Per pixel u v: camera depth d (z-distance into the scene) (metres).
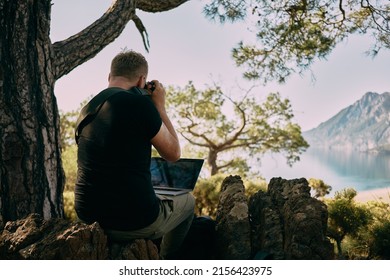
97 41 3.88
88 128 2.06
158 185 2.62
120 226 2.04
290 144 18.91
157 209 2.13
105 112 2.03
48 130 3.36
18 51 3.22
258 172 19.59
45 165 3.31
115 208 2.02
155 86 2.29
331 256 2.31
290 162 19.34
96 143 2.02
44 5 3.39
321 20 6.51
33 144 3.24
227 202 2.91
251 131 19.27
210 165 19.88
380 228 3.73
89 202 2.05
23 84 3.22
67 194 6.82
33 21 3.31
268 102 19.05
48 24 3.43
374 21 6.38
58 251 1.88
